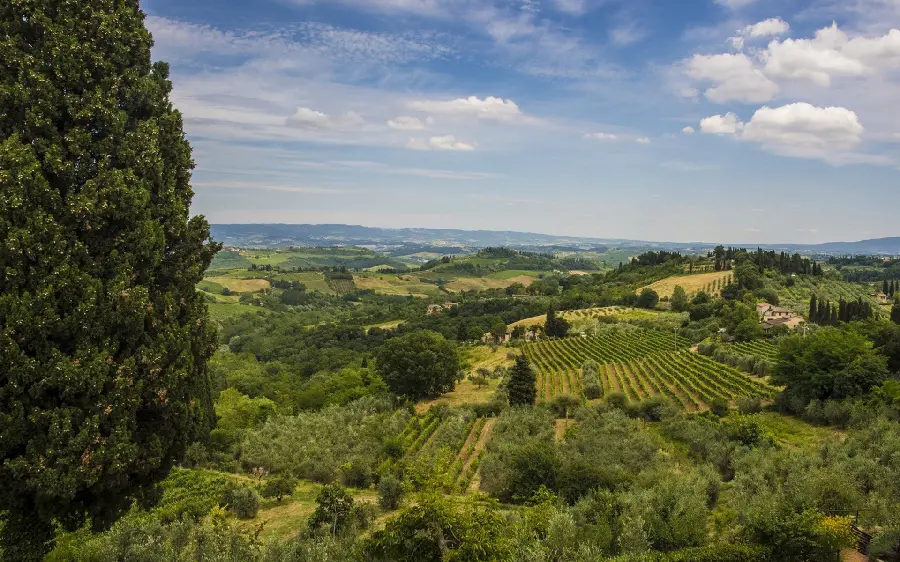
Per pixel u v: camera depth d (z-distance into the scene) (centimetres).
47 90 1520
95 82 1642
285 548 1969
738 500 2788
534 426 5422
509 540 1902
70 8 1602
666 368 8175
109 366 1491
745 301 12675
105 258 1559
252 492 3316
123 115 1658
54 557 1770
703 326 11319
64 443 1405
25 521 1548
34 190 1427
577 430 5162
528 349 11494
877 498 2480
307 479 4253
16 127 1500
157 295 1697
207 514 3212
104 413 1464
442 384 7919
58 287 1428
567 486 3328
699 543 2248
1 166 1393
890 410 4434
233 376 9331
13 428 1359
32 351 1420
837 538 1939
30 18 1560
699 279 17225
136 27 1795
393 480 3375
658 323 12450
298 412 7162
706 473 3316
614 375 8425
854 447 3466
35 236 1407
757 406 5703
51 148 1509
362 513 2838
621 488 3147
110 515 1669
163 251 1745
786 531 1945
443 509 1819
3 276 1380
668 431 5244
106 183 1546
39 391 1394
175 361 1672
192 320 1819
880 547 1958
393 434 5344
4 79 1509
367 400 6994
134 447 1533
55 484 1374
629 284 19262
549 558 1839
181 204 1811
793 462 3241
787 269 17500
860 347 5281
